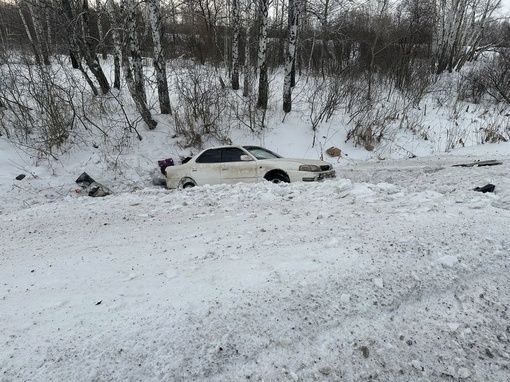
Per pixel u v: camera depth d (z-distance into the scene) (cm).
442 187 609
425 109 1700
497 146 1309
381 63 2117
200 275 310
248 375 212
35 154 1081
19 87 1308
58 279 331
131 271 334
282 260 326
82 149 1148
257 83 1864
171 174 952
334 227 407
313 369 217
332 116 1533
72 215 581
